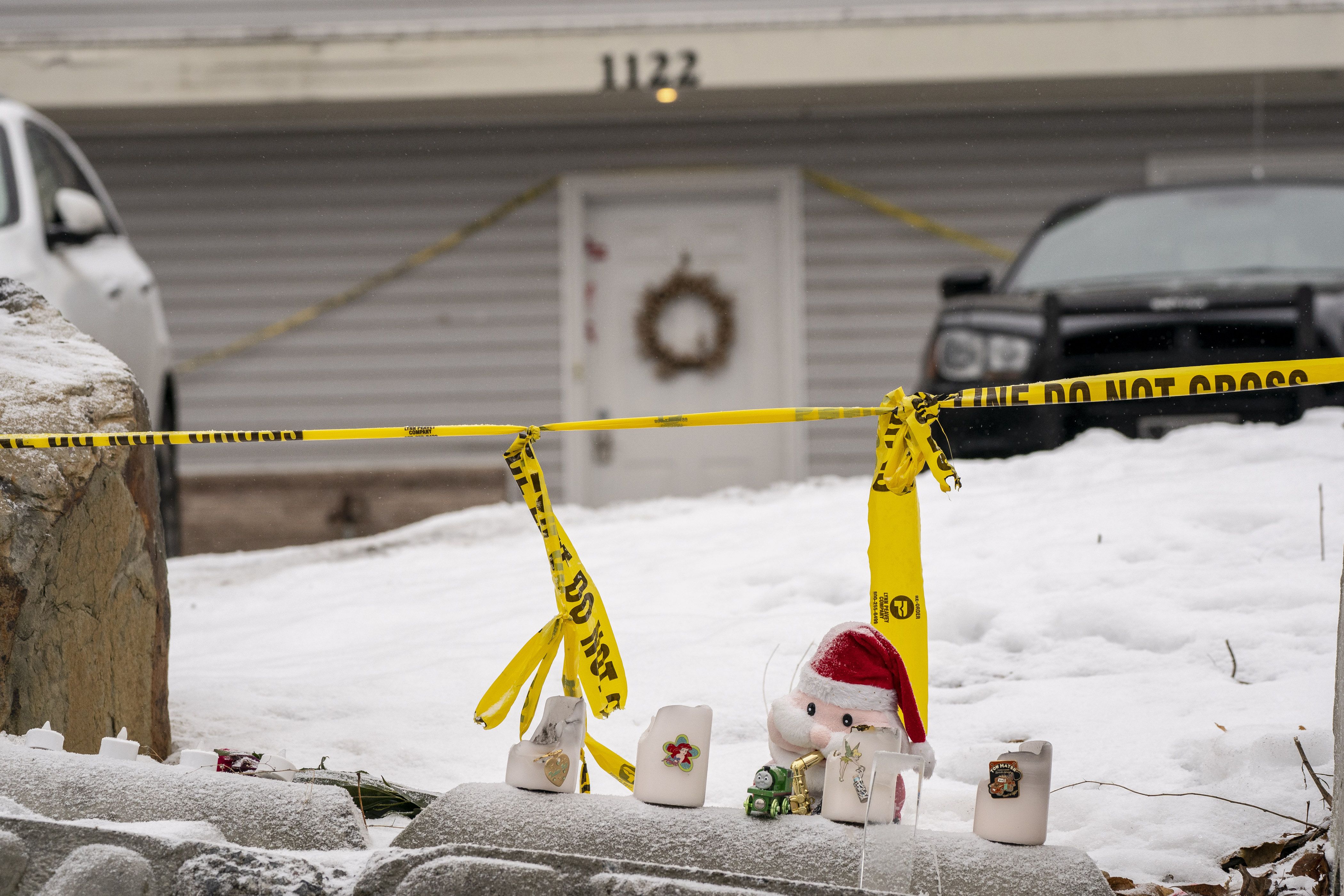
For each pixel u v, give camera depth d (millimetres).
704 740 3311
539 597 8719
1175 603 6727
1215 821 4316
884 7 20094
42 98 18969
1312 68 18375
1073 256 14023
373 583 10141
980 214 20641
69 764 3535
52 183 11906
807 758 3240
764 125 20812
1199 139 20391
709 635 7125
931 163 20688
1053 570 7535
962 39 18625
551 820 3254
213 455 20688
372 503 19000
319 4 20438
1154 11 18469
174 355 20797
